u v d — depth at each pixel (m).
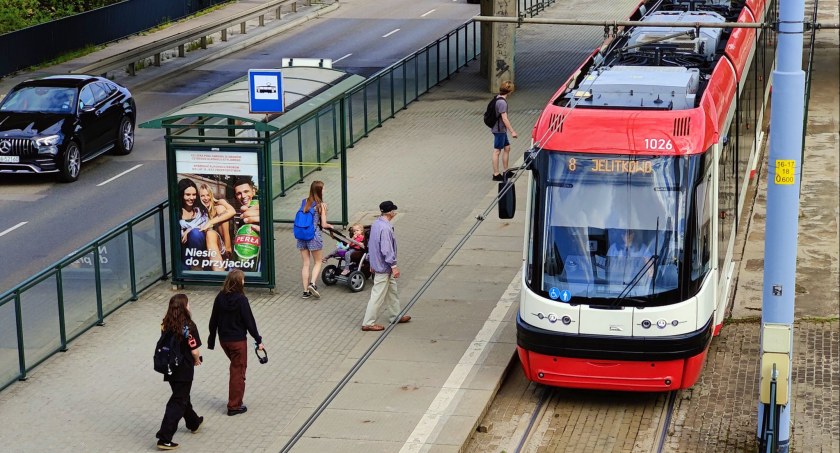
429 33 71.62
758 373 24.25
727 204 26.11
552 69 58.94
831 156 41.22
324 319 27.17
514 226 34.03
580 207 22.23
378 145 44.22
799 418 22.06
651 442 21.31
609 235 22.09
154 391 23.58
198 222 28.70
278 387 23.50
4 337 23.64
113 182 40.75
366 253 29.31
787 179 19.88
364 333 26.28
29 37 61.22
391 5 84.19
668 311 21.70
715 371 24.42
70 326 26.06
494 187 38.16
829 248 32.34
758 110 38.91
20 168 39.81
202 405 22.80
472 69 60.25
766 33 43.31
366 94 45.75
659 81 24.14
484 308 27.53
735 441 21.23
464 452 20.98
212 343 22.28
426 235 33.28
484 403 22.52
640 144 22.05
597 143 22.19
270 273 28.70
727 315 27.36
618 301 21.84
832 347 25.44
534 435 21.75
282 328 26.64
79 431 21.75
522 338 22.48
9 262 32.19
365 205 36.19
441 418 21.88
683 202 21.91
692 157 21.97
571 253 22.22
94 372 24.52
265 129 27.58
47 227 35.47
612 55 28.19
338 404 22.62
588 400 23.28
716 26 23.69
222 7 81.38
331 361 24.73
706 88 24.09
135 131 48.81
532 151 22.56
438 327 26.45
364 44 68.56
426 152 42.97
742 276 30.16
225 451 20.83
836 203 36.41
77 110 41.62
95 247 26.81
